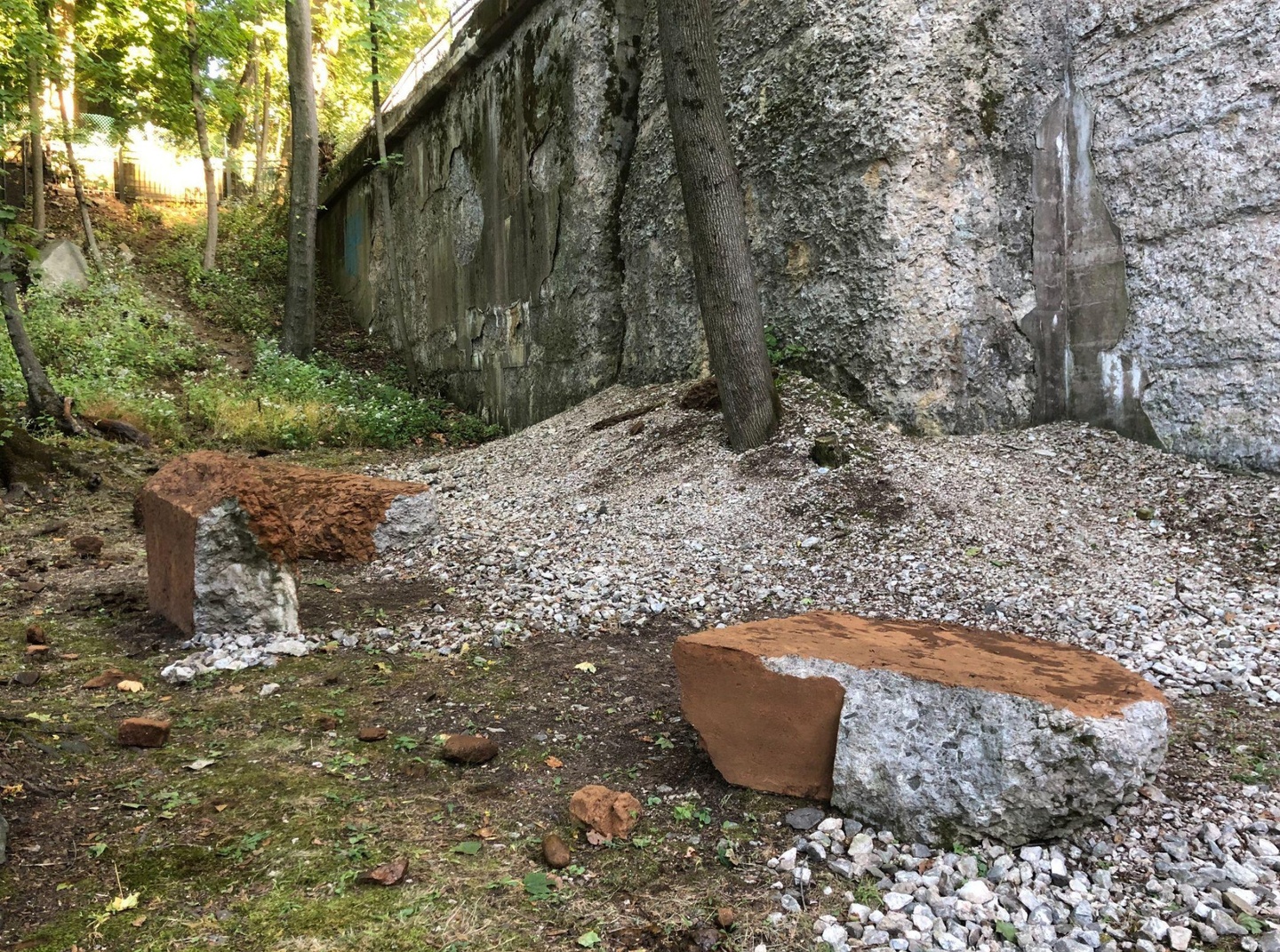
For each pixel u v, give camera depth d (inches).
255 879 84.2
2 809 95.3
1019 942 74.9
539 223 429.1
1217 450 220.2
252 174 933.8
